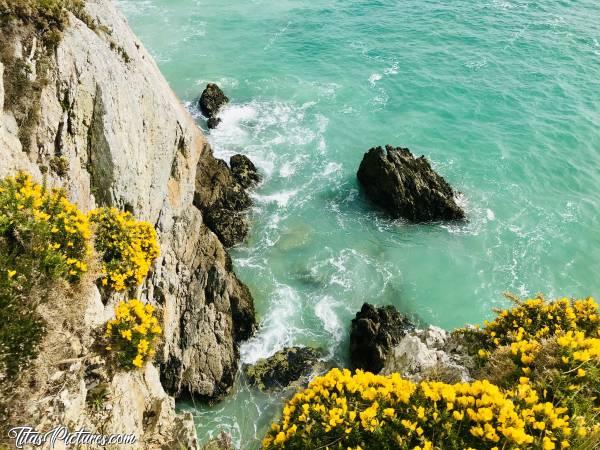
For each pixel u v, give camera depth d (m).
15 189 9.40
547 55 43.97
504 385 8.53
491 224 28.55
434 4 54.69
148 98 16.86
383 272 25.62
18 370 7.85
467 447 6.60
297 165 31.89
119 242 11.68
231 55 43.69
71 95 12.43
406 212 28.39
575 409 7.13
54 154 11.67
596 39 46.09
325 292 24.27
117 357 9.97
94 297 10.22
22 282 8.62
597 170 32.09
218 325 19.52
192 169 21.30
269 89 39.28
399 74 41.84
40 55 11.74
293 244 26.64
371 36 48.00
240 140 33.50
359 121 36.31
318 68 42.47
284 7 53.53
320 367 20.73
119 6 51.34
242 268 24.83
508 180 31.58
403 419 7.09
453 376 10.02
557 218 28.94
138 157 15.29
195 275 19.98
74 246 9.95
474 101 38.53
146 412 11.38
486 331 11.78
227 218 25.84
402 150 29.97
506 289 25.00
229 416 18.56
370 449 6.87
